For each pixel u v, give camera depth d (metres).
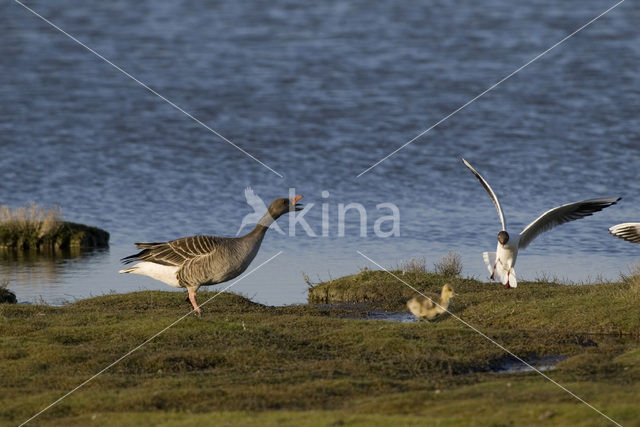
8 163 49.84
